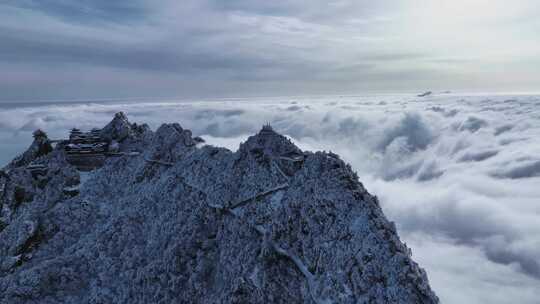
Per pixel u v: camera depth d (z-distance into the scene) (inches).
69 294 1013.2
